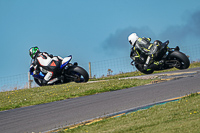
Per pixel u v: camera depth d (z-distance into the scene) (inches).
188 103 1065.5
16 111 1409.9
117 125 949.8
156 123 890.7
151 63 1603.1
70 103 1423.5
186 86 1418.6
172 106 1062.4
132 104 1218.0
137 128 874.1
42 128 1053.2
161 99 1236.5
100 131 913.5
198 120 836.0
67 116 1170.6
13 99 1716.3
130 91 1510.8
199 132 738.8
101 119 1065.5
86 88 1758.1
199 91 1285.7
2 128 1120.8
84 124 1035.3
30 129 1059.3
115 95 1460.4
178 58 1563.7
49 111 1301.7
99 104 1301.7
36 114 1278.3
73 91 1724.9
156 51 1573.6
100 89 1685.5
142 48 1622.8
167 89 1413.6
